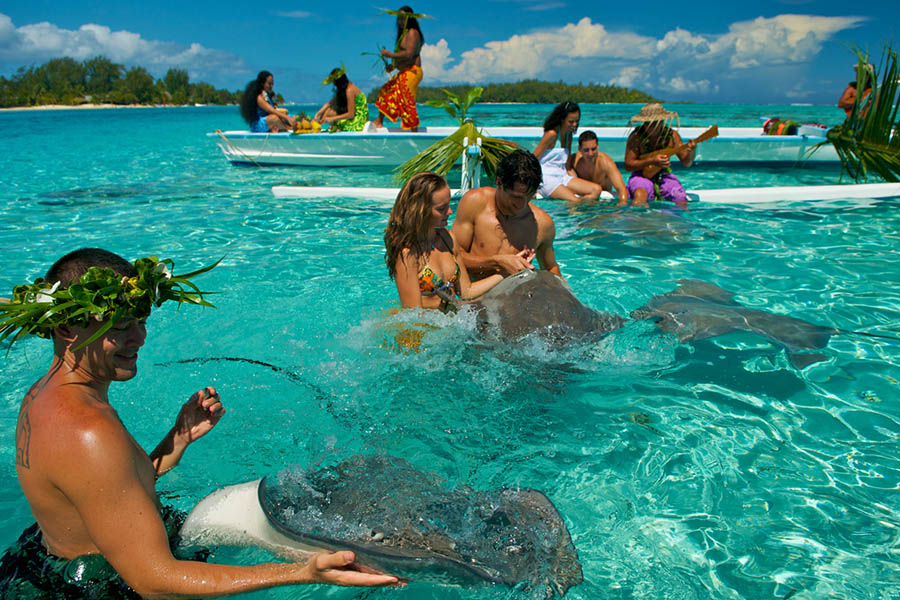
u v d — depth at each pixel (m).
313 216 6.75
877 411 2.78
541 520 2.02
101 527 1.53
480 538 1.90
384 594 1.83
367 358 3.19
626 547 2.00
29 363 3.31
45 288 1.57
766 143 9.92
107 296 1.53
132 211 7.04
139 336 1.68
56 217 6.71
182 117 37.03
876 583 1.83
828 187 7.43
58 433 1.52
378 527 1.90
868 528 2.06
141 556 1.54
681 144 7.34
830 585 1.83
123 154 13.14
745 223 6.32
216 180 9.27
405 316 3.45
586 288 4.41
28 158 12.35
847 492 2.24
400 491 2.12
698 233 5.94
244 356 3.27
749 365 3.21
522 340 3.23
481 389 2.92
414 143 9.79
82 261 1.63
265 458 2.42
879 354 3.32
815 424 2.69
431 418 2.71
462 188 7.44
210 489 2.23
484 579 1.76
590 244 5.62
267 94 10.88
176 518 1.96
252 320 3.76
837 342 3.48
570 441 2.58
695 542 2.02
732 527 2.08
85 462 1.50
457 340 3.24
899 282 4.48
